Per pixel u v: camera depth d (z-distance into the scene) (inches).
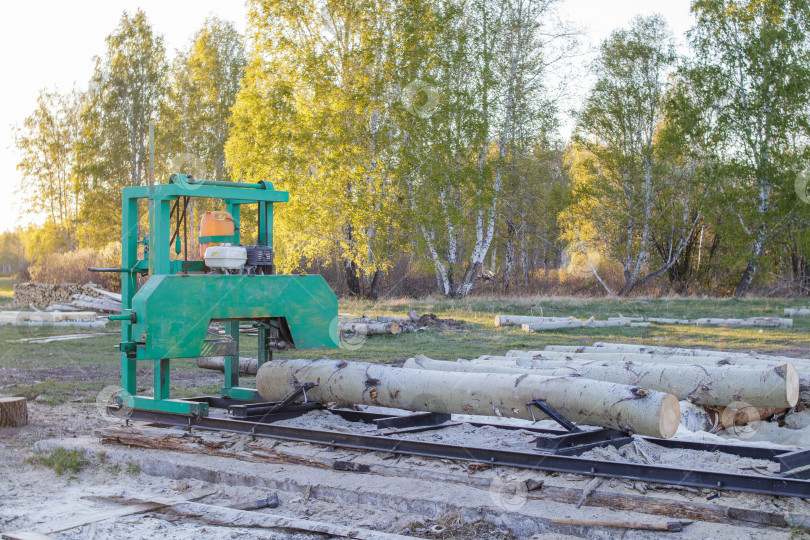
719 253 1373.0
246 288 269.0
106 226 1489.9
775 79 1135.6
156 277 256.2
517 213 1323.8
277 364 292.5
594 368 304.5
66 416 327.0
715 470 194.7
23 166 1781.5
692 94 1211.9
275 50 1006.4
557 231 1515.7
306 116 995.3
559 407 235.9
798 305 906.1
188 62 1531.7
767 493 180.5
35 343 636.7
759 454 216.4
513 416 246.5
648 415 216.5
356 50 983.0
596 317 805.2
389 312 880.3
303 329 284.2
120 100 1482.5
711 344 570.9
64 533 181.8
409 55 992.9
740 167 1135.6
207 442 251.4
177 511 198.1
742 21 1170.6
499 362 368.2
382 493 200.5
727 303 943.0
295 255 1053.2
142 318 248.5
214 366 442.3
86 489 222.7
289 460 234.7
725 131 1155.9
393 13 1006.4
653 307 899.4
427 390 262.2
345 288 1274.6
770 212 1123.3
